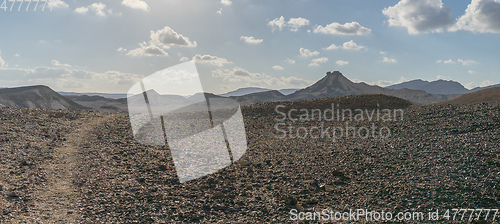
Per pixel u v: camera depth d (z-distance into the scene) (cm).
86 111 2578
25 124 1778
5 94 18062
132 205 869
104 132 1777
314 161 1362
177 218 812
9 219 719
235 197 987
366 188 1042
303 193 1032
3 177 998
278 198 988
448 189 964
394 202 927
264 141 1803
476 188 952
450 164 1145
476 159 1161
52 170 1120
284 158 1437
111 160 1273
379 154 1370
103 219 770
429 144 1431
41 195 893
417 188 993
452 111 2095
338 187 1068
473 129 1639
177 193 982
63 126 1859
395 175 1118
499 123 1675
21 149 1329
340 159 1359
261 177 1181
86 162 1234
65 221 743
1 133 1521
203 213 852
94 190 956
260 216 855
